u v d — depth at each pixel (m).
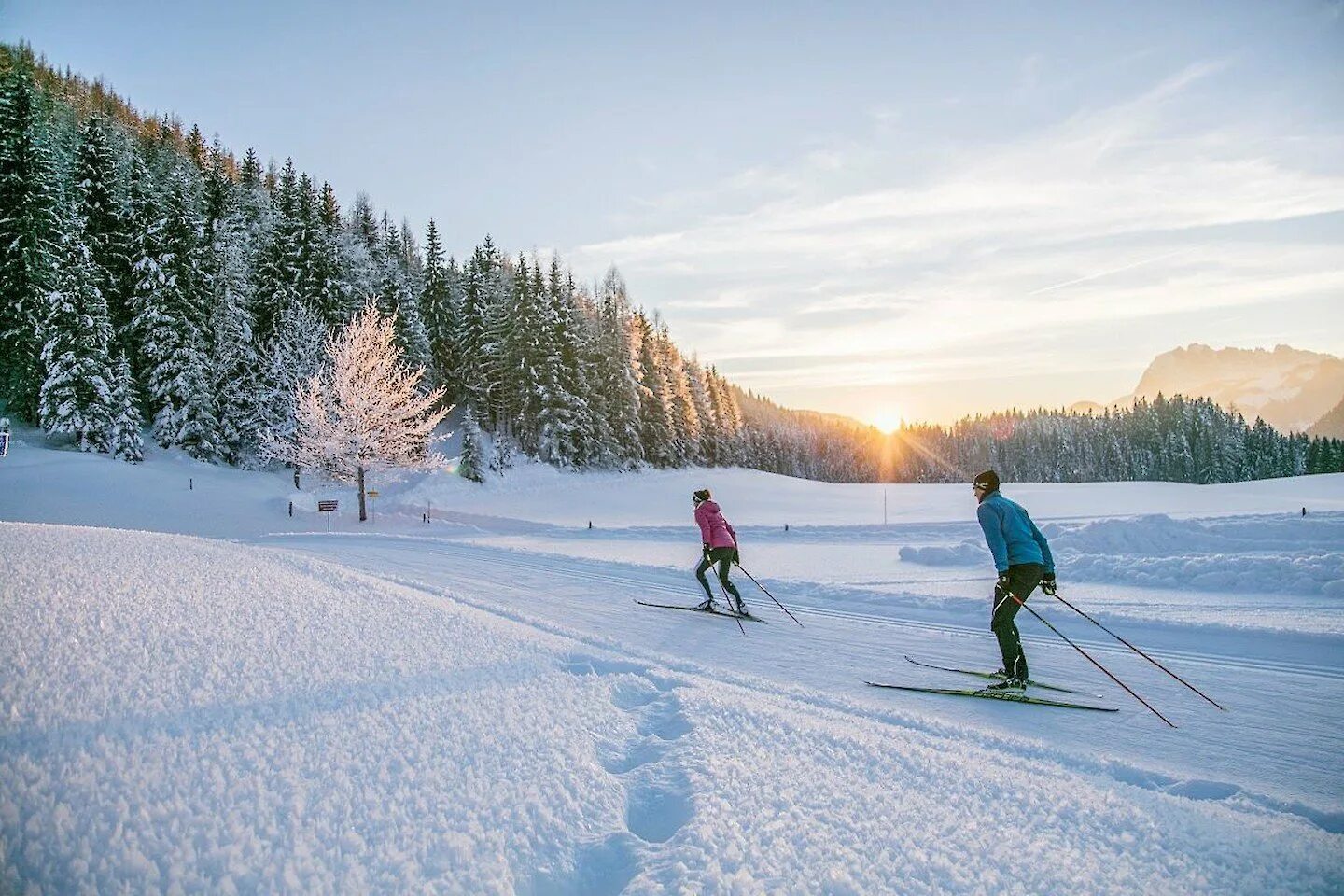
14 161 31.59
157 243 35.00
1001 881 2.29
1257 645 6.50
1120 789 3.25
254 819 2.13
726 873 2.23
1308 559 9.17
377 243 56.53
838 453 127.50
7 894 1.64
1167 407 115.38
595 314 59.41
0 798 1.98
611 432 48.69
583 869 2.32
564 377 46.22
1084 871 2.39
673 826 2.61
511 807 2.51
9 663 2.89
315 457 29.22
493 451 42.75
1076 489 45.03
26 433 32.28
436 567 12.24
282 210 41.97
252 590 5.25
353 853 2.07
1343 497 35.34
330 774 2.50
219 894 1.79
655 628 7.83
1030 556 5.57
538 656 4.69
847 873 2.28
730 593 8.78
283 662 3.63
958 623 8.02
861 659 6.52
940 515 32.03
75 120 56.91
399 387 30.41
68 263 31.28
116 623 3.70
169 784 2.23
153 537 8.10
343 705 3.19
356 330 29.25
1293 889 2.37
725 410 72.25
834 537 21.50
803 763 3.18
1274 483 43.97
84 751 2.32
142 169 41.09
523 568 12.17
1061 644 6.93
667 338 63.31
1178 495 38.78
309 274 39.25
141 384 35.97
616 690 4.21
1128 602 8.55
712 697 4.12
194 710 2.83
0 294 31.77
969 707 5.13
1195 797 3.41
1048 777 3.38
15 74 33.03
